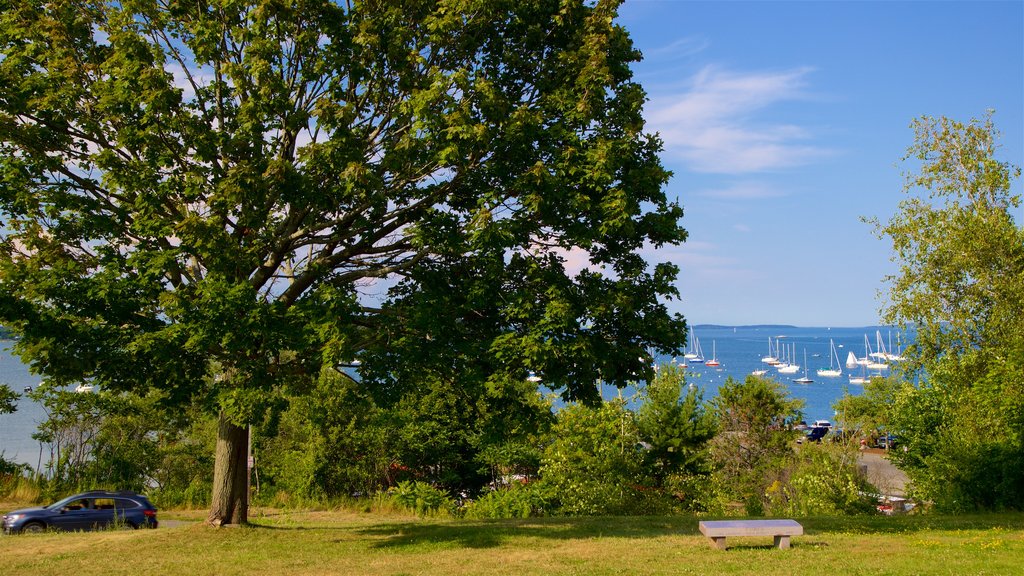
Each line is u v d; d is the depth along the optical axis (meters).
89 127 14.06
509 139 13.59
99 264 14.34
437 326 13.38
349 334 13.06
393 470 37.69
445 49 14.92
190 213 13.27
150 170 13.30
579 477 28.38
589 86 14.17
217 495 16.58
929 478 26.62
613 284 15.40
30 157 13.71
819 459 31.75
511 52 15.28
